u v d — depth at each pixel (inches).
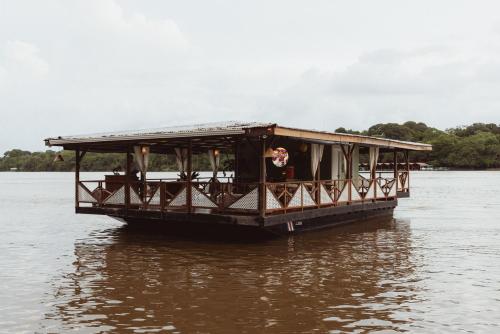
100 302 342.0
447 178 3080.7
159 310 323.3
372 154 802.8
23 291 371.9
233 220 537.0
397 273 425.1
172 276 415.5
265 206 530.9
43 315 314.8
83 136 692.1
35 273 432.1
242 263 466.3
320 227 697.0
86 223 808.9
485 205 1142.3
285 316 310.8
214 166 832.9
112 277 414.0
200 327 291.6
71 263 474.0
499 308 328.2
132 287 380.8
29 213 987.9
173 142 664.4
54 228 744.3
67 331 286.2
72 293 365.4
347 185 701.3
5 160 4522.6
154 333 282.2
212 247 554.6
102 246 570.9
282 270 436.1
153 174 3378.4
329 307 328.8
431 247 554.9
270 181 725.9
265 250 534.6
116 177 681.6
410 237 631.2
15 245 585.6
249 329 288.2
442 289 373.4
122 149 745.0
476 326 294.2
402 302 340.2
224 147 823.1
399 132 3922.2
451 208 1063.6
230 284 388.2
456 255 507.2
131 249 546.9
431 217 877.8
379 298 349.4
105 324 297.4
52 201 1342.3
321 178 736.3
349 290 370.0
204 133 529.7
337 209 664.4
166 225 676.1
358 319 305.7
